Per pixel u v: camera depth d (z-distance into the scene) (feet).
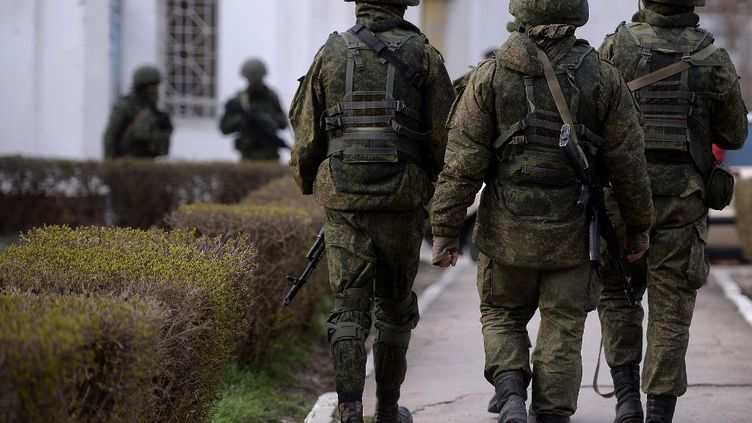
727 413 64.03
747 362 78.33
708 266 57.62
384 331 56.59
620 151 49.90
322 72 54.29
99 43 183.42
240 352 73.20
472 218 148.66
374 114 53.57
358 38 54.29
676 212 56.29
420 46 54.29
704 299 110.11
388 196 53.11
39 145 182.91
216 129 196.24
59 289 44.80
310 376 80.07
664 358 55.88
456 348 85.71
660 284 56.49
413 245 54.60
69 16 182.39
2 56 181.57
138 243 55.01
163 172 143.43
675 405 59.57
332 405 67.21
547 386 49.60
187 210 75.25
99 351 36.70
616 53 57.77
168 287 45.32
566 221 49.55
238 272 52.80
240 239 61.05
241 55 195.21
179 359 45.27
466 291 117.60
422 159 54.80
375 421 58.39
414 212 54.49
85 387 36.55
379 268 54.90
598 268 51.01
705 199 56.75
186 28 195.83
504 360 50.31
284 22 195.72
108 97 184.75
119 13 193.47
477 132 49.47
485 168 49.93
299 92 55.36
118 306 38.45
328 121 54.08
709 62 56.70
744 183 126.11
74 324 34.63
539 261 49.39
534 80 49.21
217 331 48.80
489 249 50.37
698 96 56.70
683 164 56.70
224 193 143.54
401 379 57.67
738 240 141.69
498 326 51.39
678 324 56.34
